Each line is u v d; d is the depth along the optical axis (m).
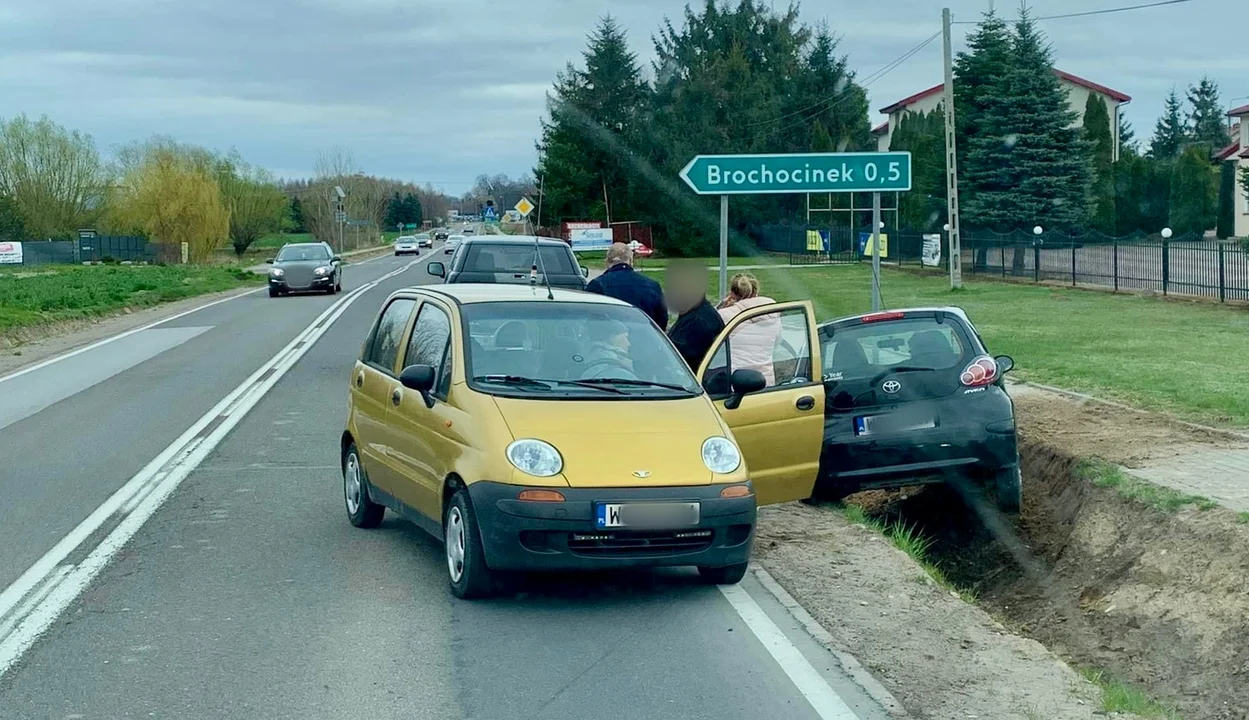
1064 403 13.02
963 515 10.51
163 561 7.56
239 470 10.59
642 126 58.91
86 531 8.32
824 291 32.69
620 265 11.12
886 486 9.45
